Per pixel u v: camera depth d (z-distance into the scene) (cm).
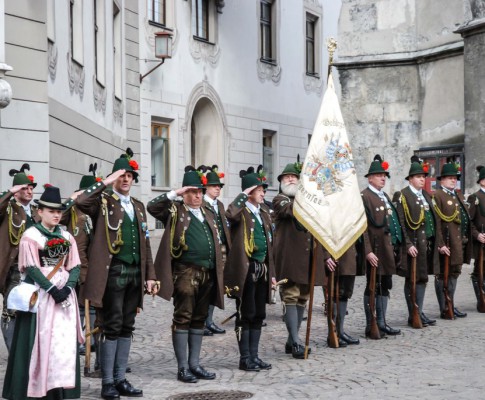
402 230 1234
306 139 3603
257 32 3294
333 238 1036
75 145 1811
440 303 1340
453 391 822
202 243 903
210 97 3012
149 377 924
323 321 1309
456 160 1930
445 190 1362
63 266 782
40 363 754
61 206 780
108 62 2227
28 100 1540
